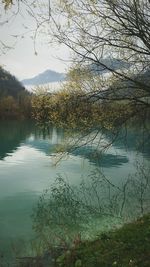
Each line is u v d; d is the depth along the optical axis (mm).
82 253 8008
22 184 23016
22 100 84938
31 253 10469
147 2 10484
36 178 24953
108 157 33781
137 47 10828
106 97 11227
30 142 51000
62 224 14305
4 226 14305
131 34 10211
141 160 31703
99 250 7969
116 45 10703
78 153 35719
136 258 7195
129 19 10250
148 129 12422
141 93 11266
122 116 11867
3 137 57875
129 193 19359
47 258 8578
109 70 10852
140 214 14617
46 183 23297
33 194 20312
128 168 28031
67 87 11711
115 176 24953
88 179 24266
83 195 19703
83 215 15625
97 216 15273
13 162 32656
